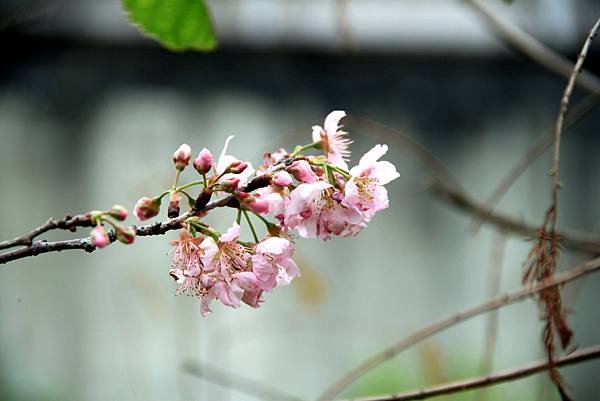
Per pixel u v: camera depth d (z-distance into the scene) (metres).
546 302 1.28
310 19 3.27
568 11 2.95
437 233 3.24
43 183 3.24
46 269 3.08
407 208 3.25
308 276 2.68
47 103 3.26
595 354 1.31
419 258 3.23
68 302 3.06
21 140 3.24
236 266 1.14
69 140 3.27
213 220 2.35
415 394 1.33
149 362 2.79
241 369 2.91
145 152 3.28
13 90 3.22
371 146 3.25
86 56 3.24
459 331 3.09
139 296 2.87
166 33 1.28
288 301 2.88
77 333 3.03
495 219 1.51
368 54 3.30
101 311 3.02
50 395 2.98
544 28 2.89
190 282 1.14
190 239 1.14
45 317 3.07
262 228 2.38
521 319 3.01
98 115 3.29
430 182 1.62
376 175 1.14
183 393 2.47
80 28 3.17
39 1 1.72
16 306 3.08
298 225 1.13
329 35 3.26
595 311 3.21
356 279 3.20
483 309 1.37
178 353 2.67
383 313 3.19
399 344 1.41
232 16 3.22
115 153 3.28
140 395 2.72
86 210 3.24
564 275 1.28
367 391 2.69
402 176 3.27
